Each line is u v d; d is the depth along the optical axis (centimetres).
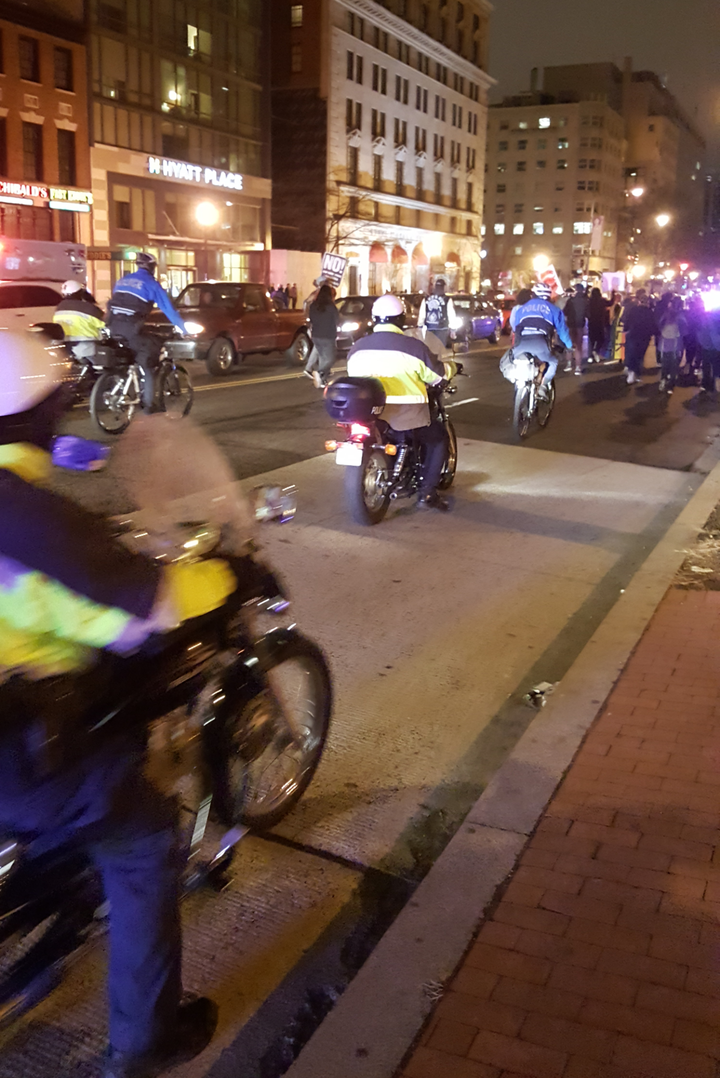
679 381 1933
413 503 862
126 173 3988
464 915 306
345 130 5609
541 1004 268
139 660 241
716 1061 247
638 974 278
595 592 650
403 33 6138
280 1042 268
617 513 867
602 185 11581
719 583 637
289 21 5369
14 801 204
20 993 229
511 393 1678
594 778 388
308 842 358
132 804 221
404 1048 255
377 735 442
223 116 4578
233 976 291
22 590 203
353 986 277
